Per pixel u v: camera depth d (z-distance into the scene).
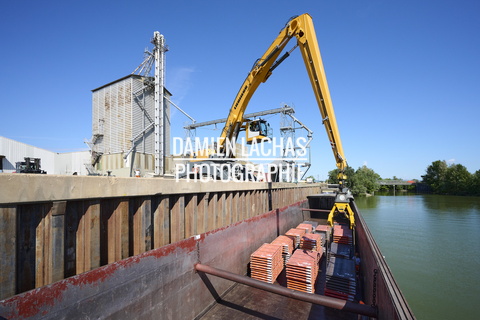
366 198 93.81
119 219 6.79
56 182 5.27
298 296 6.81
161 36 33.53
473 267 27.39
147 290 7.07
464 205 72.19
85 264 5.94
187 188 9.30
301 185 31.52
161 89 33.12
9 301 4.29
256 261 12.18
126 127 33.97
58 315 4.99
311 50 12.83
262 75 17.30
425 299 21.09
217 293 10.53
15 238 4.70
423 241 36.94
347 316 9.45
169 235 8.70
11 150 32.66
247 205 15.31
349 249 15.03
